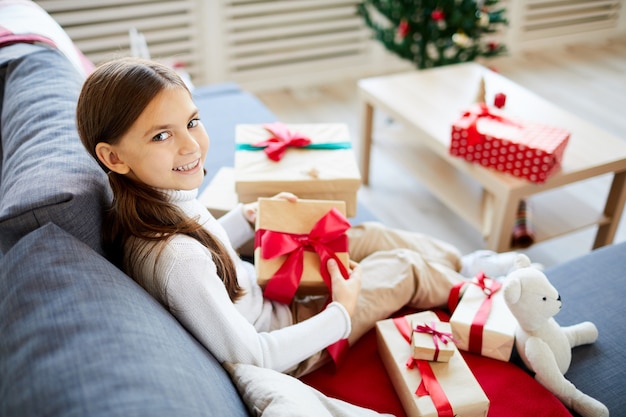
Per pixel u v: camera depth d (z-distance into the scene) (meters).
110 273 0.81
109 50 2.80
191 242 0.92
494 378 1.06
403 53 2.77
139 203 0.93
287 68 3.27
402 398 1.01
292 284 1.09
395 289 1.19
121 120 0.86
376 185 2.48
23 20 1.54
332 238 1.13
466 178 2.15
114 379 0.64
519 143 1.61
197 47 3.01
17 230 0.86
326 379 1.08
